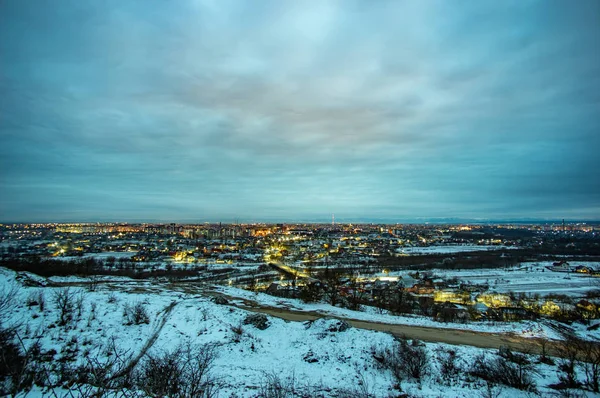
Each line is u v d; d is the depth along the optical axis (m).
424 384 15.76
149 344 18.27
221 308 25.67
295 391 14.47
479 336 24.28
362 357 18.89
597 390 14.30
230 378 15.07
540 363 17.88
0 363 10.39
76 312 20.25
